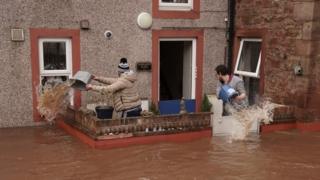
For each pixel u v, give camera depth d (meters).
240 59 10.57
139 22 9.48
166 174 6.14
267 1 9.52
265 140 8.09
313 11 8.49
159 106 9.70
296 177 6.07
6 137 7.99
